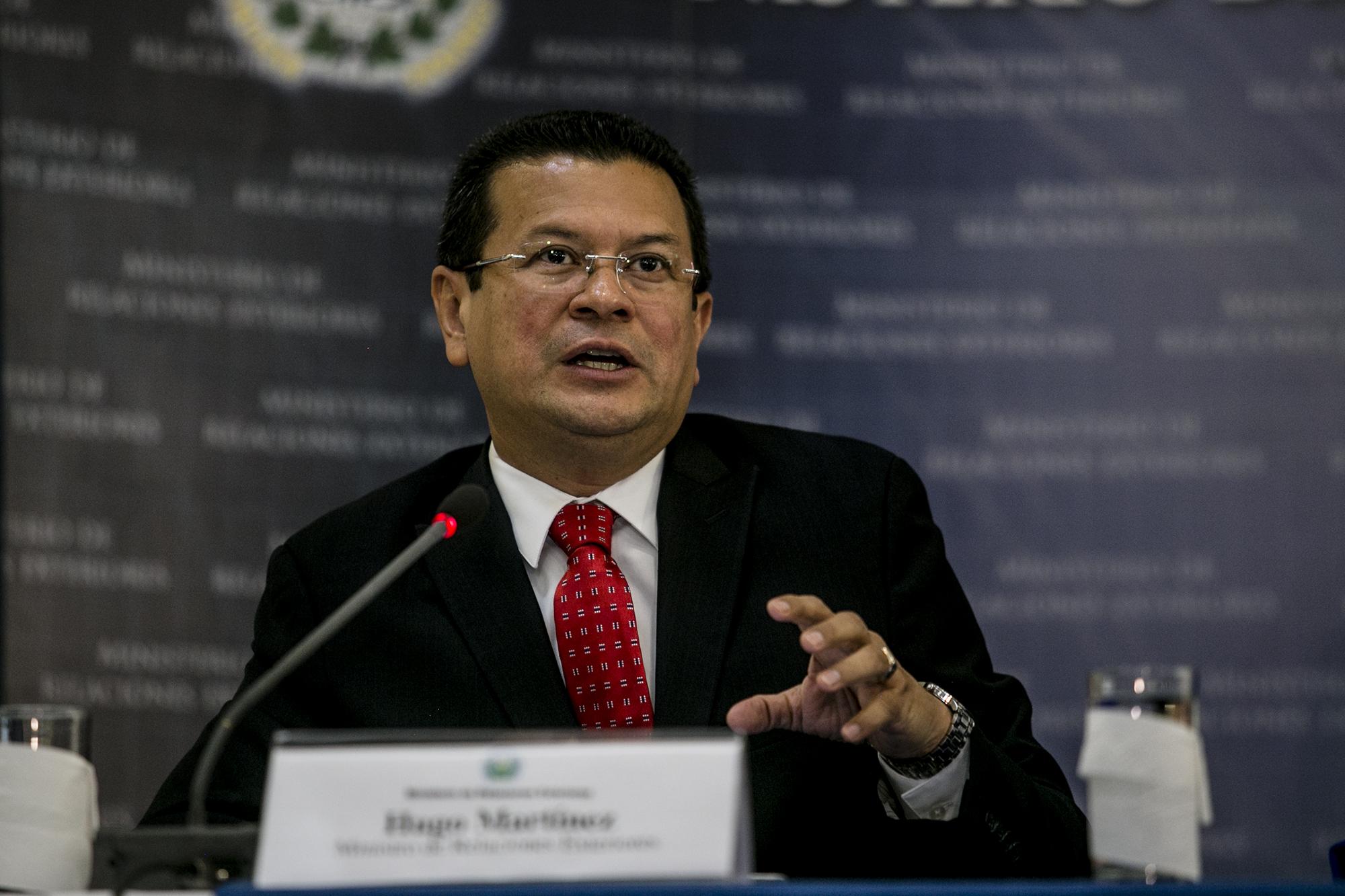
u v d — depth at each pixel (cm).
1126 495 1591
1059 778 750
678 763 493
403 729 738
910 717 652
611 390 762
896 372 1602
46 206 1442
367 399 1528
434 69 1562
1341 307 1594
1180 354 1599
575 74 1585
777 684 746
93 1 1467
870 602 777
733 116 1606
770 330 1594
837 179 1611
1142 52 1620
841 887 461
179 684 1459
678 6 1608
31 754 605
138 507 1459
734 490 805
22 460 1424
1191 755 532
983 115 1620
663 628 756
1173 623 1579
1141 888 461
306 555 805
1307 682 1568
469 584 770
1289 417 1588
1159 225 1608
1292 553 1580
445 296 845
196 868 566
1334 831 1550
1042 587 1583
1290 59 1611
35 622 1419
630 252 779
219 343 1495
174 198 1487
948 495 1592
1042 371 1603
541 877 485
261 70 1523
